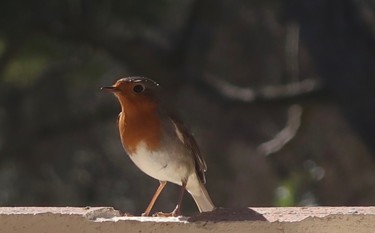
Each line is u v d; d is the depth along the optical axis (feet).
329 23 44.65
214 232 16.57
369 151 45.11
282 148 51.70
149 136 21.01
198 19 57.00
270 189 65.98
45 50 50.75
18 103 65.57
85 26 48.44
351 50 44.47
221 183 67.77
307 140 62.54
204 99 61.41
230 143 68.13
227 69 68.08
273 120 68.23
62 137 68.69
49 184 67.77
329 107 54.65
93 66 56.54
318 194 56.44
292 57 52.34
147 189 68.69
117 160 70.03
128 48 52.85
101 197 69.05
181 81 54.29
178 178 21.50
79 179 68.85
